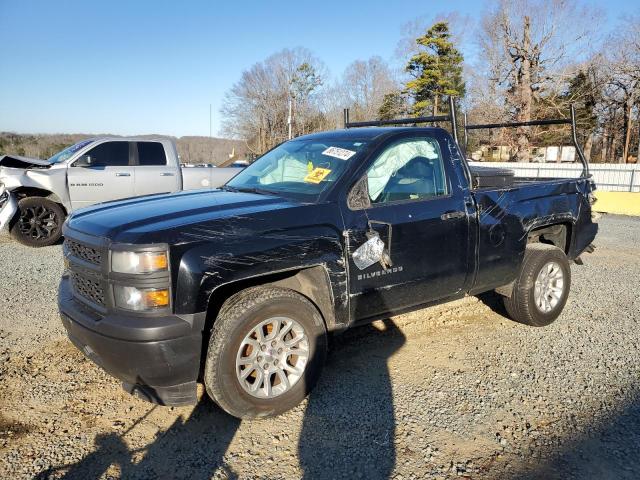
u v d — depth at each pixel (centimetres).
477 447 309
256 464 291
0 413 338
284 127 5016
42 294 594
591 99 4091
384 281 374
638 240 1038
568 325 515
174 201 370
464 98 4109
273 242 321
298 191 381
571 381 393
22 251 840
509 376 400
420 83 4069
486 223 434
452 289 423
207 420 335
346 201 360
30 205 859
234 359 313
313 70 5044
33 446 304
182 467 288
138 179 938
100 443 309
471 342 467
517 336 483
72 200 888
